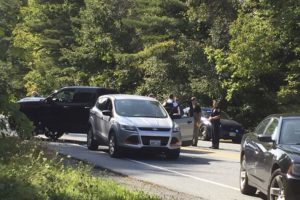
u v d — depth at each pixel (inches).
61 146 1242.6
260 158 660.7
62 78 2908.5
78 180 593.6
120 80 2549.2
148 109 1127.6
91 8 2689.5
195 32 2410.2
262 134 699.4
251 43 1893.5
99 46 2674.7
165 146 1053.8
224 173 911.0
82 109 1427.2
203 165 1005.2
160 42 2368.4
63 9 3166.8
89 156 1063.6
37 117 1434.5
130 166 951.0
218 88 2133.4
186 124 1296.8
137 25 2421.3
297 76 1905.8
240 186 747.4
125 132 1046.4
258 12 1955.0
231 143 1749.5
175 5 2400.3
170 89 2273.6
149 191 691.4
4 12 550.0
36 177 539.5
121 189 597.6
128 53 2593.5
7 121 537.0
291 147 606.2
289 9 1877.5
